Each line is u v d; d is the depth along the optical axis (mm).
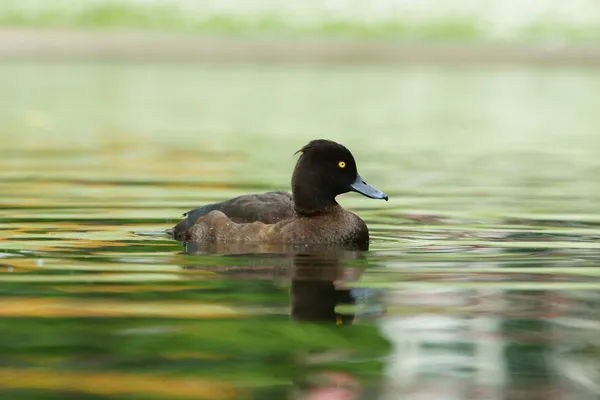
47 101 37219
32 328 8266
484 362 7387
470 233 13188
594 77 49250
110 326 8328
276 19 61656
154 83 44531
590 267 10875
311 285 9914
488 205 15852
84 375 7098
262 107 35750
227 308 8945
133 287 9781
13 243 12133
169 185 18109
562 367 7316
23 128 29203
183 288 9742
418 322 8539
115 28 59750
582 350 7719
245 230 12312
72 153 23469
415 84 45312
